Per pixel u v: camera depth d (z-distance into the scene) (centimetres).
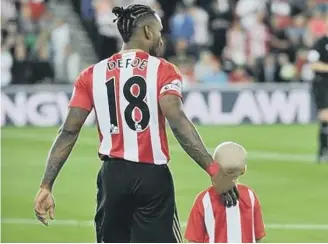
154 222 1382
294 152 4131
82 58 6009
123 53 1412
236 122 5072
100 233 1409
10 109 5062
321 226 2628
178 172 3528
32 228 2573
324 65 3700
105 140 1398
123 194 1380
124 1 5931
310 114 5097
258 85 5081
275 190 3209
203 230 1424
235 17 5916
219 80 5438
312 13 5934
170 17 6122
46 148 4256
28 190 3216
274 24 5850
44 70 5556
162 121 1387
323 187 3281
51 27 5634
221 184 1357
